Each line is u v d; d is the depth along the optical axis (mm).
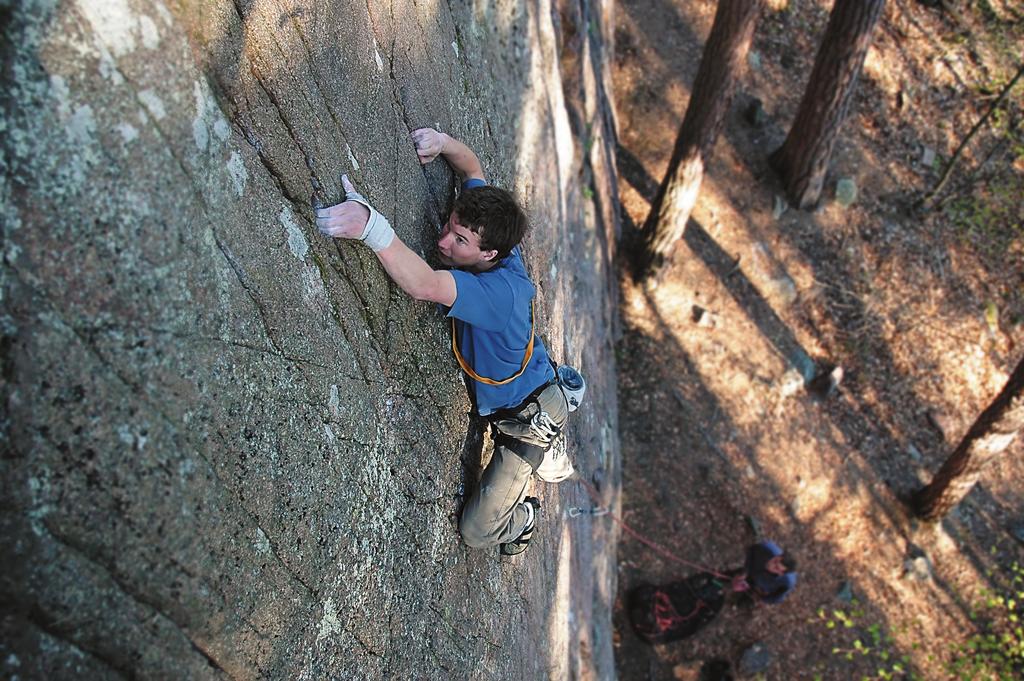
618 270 9992
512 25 4723
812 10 12602
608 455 7129
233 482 1811
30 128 1366
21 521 1328
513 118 4484
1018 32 13695
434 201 3125
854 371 10633
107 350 1490
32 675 1337
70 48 1438
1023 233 12352
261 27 2023
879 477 10094
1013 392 8195
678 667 8352
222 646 1769
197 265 1729
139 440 1544
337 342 2328
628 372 9477
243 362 1872
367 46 2666
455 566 3096
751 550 8492
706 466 9266
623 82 11062
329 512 2217
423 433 2869
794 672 8586
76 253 1439
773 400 9891
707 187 10789
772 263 10641
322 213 2232
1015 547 10367
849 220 11469
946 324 11359
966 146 12891
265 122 2025
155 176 1620
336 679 2225
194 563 1677
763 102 11625
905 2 13617
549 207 5125
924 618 9453
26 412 1341
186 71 1736
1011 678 8992
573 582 5418
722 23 7562
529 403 3006
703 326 9898
